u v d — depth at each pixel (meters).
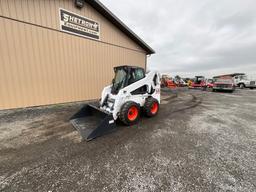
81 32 6.51
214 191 1.57
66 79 6.29
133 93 3.98
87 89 7.10
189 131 3.39
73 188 1.61
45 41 5.49
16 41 4.85
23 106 5.23
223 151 2.46
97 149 2.50
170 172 1.89
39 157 2.24
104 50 7.58
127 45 8.79
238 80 19.55
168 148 2.55
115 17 7.25
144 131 3.36
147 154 2.35
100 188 1.61
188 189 1.60
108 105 4.02
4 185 1.64
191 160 2.18
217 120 4.31
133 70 4.02
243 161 2.16
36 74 5.41
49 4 5.40
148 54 10.70
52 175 1.82
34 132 3.24
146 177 1.80
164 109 5.77
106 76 7.84
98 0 6.42
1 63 4.65
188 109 5.83
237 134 3.23
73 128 3.48
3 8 4.50
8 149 2.49
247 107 6.38
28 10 4.96
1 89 4.73
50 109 5.36
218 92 13.76
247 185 1.66
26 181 1.71
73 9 6.09
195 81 19.62
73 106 5.91
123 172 1.89
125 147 2.58
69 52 6.23
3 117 4.31
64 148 2.53
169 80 19.86
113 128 3.32
